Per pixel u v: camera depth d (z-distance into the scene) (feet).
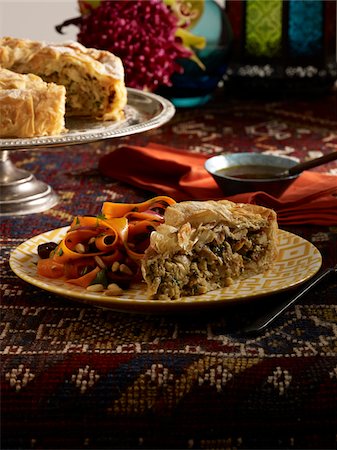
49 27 8.70
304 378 3.11
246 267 3.57
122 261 3.52
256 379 3.11
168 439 3.11
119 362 3.16
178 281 3.38
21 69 5.10
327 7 6.24
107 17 5.67
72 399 3.10
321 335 3.32
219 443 3.11
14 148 4.04
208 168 4.40
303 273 3.52
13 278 3.72
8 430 3.11
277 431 3.11
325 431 3.11
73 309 3.50
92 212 4.43
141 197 4.63
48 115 4.38
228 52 6.04
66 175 4.95
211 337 3.31
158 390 3.11
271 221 3.58
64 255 3.50
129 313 3.46
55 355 3.20
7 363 3.16
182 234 3.38
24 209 4.42
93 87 4.90
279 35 6.30
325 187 4.45
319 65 6.41
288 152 5.25
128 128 4.27
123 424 3.11
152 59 5.68
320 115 6.04
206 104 6.38
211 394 3.10
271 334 3.33
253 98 6.55
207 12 5.91
